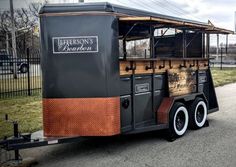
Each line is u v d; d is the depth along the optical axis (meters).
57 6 5.26
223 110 9.80
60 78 5.26
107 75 5.27
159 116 6.37
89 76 5.26
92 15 5.23
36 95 13.00
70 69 5.25
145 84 6.14
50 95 5.30
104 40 5.25
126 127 5.70
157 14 6.39
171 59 6.74
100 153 5.66
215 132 7.02
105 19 5.25
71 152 5.75
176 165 4.96
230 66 34.62
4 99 11.87
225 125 7.73
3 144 4.85
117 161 5.21
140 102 6.04
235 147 5.86
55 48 5.24
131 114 5.84
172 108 6.40
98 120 5.28
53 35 5.23
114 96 5.35
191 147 5.90
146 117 6.21
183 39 7.34
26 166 5.00
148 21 5.59
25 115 8.89
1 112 9.34
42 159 5.40
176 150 5.74
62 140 5.15
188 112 7.17
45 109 5.36
